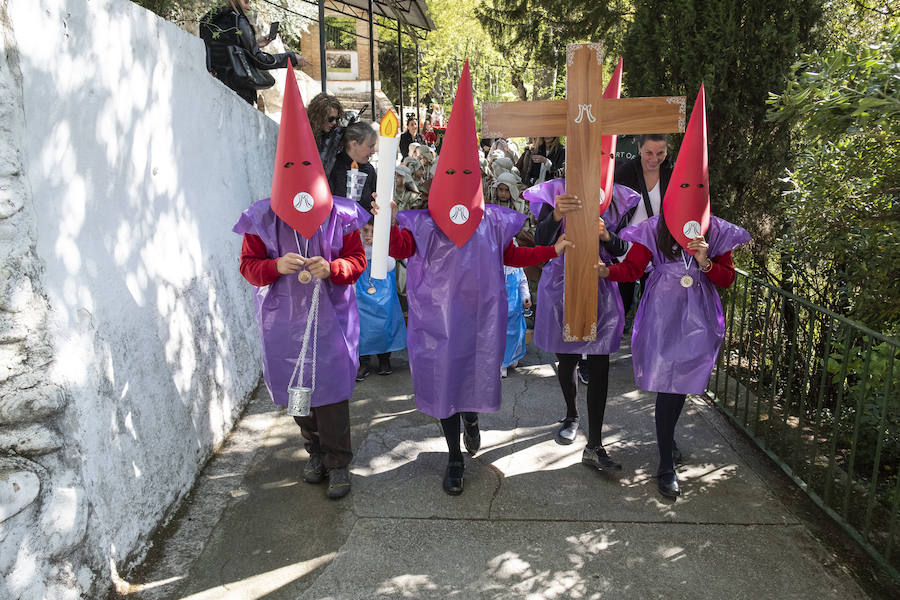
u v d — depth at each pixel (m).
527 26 8.26
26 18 2.12
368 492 3.26
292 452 3.65
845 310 3.94
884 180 3.25
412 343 3.17
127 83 2.78
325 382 3.03
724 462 3.55
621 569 2.69
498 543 2.86
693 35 4.51
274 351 3.00
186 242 3.46
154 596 2.51
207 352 3.61
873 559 2.75
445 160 2.96
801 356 4.28
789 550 2.80
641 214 3.55
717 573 2.66
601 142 2.99
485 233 3.11
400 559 2.75
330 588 2.58
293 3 9.94
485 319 3.14
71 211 2.35
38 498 2.07
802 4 4.25
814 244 3.69
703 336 3.04
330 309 3.00
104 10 2.61
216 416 3.67
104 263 2.55
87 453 2.33
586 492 3.26
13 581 1.94
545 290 3.44
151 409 2.87
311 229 2.83
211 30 4.88
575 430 3.80
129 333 2.72
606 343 3.33
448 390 3.12
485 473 3.44
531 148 7.33
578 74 2.92
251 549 2.81
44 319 2.16
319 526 2.97
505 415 4.14
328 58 16.95
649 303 3.13
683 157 2.86
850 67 2.69
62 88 2.31
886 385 2.64
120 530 2.53
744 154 4.50
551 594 2.55
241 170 4.48
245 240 2.97
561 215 3.12
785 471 3.34
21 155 2.08
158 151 3.10
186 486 3.17
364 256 3.12
